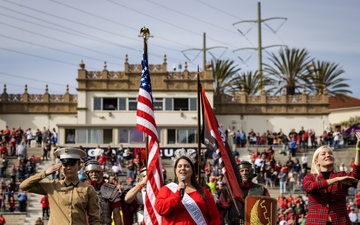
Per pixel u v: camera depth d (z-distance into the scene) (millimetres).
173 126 65375
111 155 54938
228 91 88875
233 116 75375
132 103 71500
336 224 10562
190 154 13109
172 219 10461
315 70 86625
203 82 73062
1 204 44281
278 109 75562
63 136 63750
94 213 11016
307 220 10773
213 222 10664
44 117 73438
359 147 10586
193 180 10695
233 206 13938
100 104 71312
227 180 14180
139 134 64000
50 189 10953
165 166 57031
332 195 10625
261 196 12781
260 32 88375
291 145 59625
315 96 75938
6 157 53812
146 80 14570
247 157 61031
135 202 13797
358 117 92438
